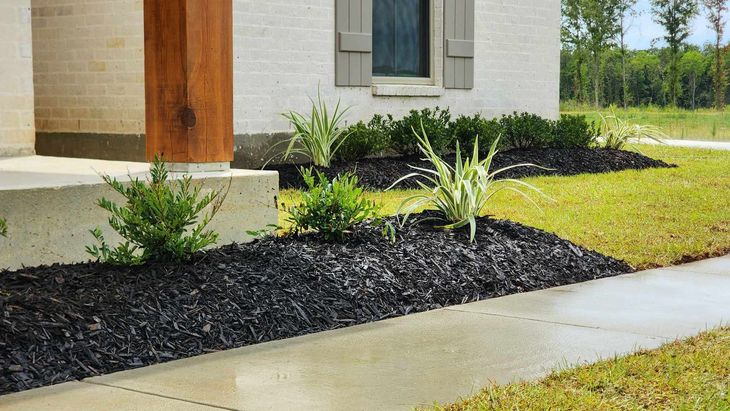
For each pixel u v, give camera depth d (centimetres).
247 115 1174
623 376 431
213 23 697
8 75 905
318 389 416
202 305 528
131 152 1089
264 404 395
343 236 683
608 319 557
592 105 3422
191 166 693
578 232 850
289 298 557
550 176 1294
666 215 959
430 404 394
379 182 1152
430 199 757
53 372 438
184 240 581
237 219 694
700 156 1673
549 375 431
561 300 612
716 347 481
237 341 504
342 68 1288
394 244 679
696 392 406
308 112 1252
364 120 1335
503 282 653
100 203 568
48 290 521
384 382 428
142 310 509
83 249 609
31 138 930
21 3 910
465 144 1387
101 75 1113
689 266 736
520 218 924
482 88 1515
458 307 593
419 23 1441
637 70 3353
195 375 440
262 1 1181
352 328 537
